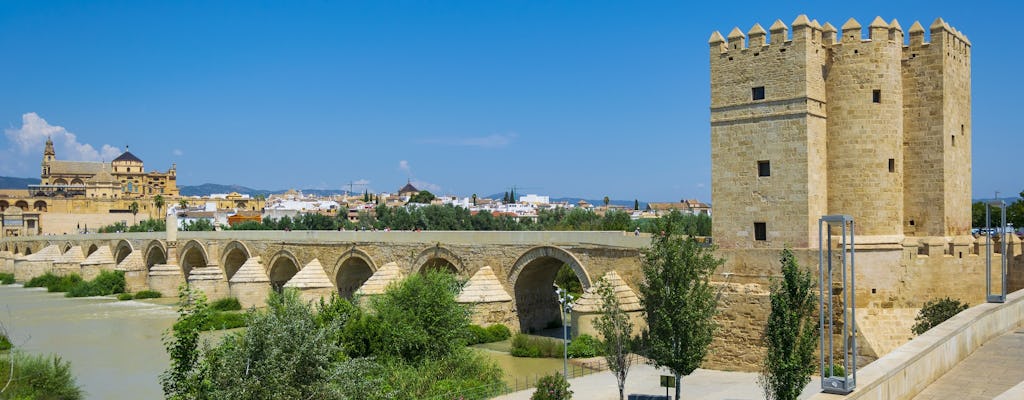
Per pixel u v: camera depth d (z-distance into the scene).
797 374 33.44
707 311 39.47
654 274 39.62
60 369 48.59
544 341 58.31
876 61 48.09
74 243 141.50
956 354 24.00
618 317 42.94
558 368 52.94
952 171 49.28
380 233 76.81
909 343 22.44
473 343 61.34
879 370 19.77
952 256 46.62
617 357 41.97
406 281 53.50
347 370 31.66
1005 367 23.28
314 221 179.62
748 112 49.75
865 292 45.41
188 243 107.81
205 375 30.64
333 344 33.50
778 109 48.31
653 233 41.03
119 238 124.44
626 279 56.91
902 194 49.19
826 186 49.03
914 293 45.91
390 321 50.16
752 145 49.56
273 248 91.12
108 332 75.12
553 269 69.31
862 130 48.09
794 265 34.56
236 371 29.31
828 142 49.19
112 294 110.69
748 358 47.56
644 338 44.25
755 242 49.34
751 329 47.56
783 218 48.03
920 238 46.97
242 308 88.56
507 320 65.00
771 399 37.38
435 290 52.22
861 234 47.91
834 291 45.41
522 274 65.56
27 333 74.81
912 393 20.81
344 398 30.28
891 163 48.31
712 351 46.41
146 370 57.44
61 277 126.00
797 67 47.50
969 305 46.38
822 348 21.36
